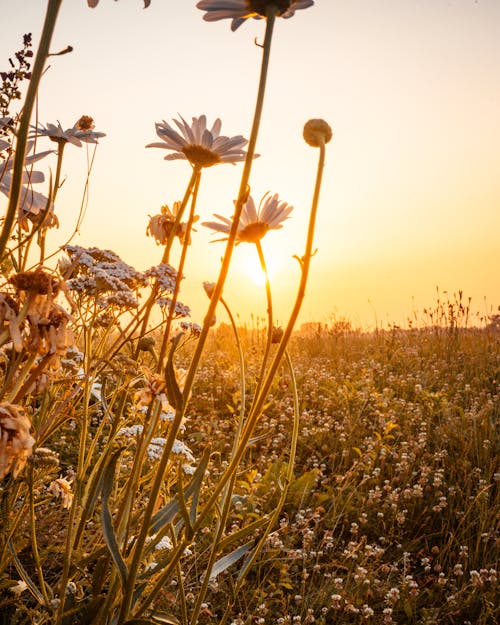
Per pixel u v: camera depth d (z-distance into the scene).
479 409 1.23
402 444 1.04
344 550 0.77
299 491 0.87
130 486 0.42
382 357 1.90
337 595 0.63
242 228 0.40
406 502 0.88
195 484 0.40
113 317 0.53
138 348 0.48
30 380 0.26
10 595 0.49
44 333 0.25
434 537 0.82
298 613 0.66
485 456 0.96
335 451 1.07
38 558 0.44
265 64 0.29
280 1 0.28
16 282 0.25
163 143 0.37
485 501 0.81
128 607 0.34
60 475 0.67
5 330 0.24
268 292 0.39
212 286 0.54
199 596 0.40
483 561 0.72
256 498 0.83
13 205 0.23
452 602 0.65
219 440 1.10
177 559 0.34
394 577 0.73
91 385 0.49
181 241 0.49
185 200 0.39
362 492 0.91
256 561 0.73
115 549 0.35
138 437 0.48
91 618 0.41
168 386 0.31
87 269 0.51
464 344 1.96
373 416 1.26
